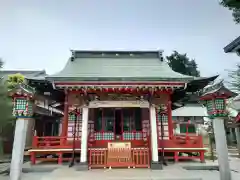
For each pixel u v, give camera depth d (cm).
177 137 1162
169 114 1123
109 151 959
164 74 1114
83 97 998
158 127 1147
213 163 1056
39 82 1115
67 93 1122
